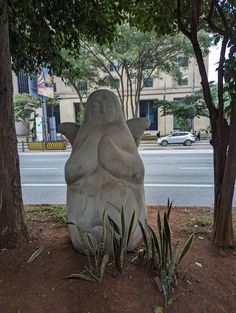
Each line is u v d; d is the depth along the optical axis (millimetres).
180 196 5715
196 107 15016
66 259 2465
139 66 16578
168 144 21750
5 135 2725
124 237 2207
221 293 2168
